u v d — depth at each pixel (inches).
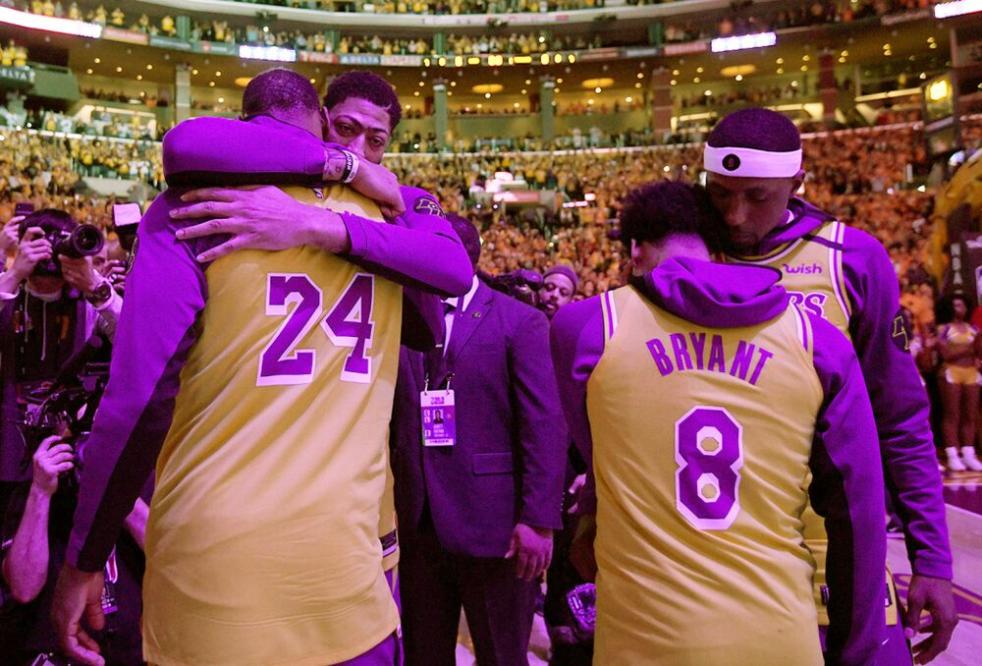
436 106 1176.2
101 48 1039.6
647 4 1178.6
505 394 87.3
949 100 564.7
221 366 46.9
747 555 47.3
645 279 52.4
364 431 50.5
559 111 1300.4
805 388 48.8
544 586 158.9
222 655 44.0
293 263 48.6
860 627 48.2
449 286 54.8
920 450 61.6
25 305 80.8
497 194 940.0
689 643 45.9
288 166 49.4
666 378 49.9
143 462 44.6
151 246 46.8
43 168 834.8
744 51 1150.3
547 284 157.5
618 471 50.6
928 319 453.1
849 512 47.9
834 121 1071.6
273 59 1096.8
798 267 65.3
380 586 50.4
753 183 58.9
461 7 1190.9
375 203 54.7
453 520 84.0
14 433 77.1
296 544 45.8
